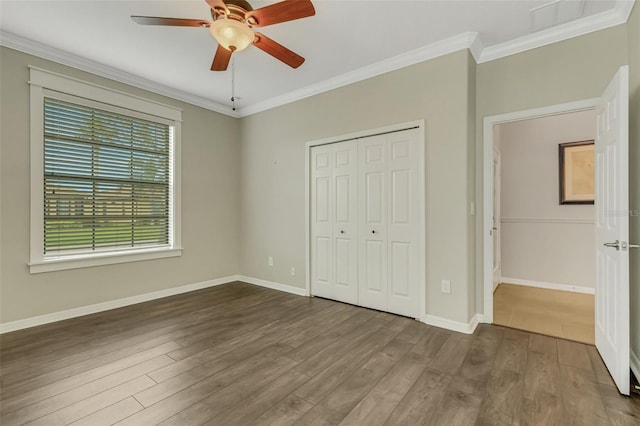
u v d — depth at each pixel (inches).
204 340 103.3
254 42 82.9
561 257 163.3
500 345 98.8
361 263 138.4
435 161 116.1
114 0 89.7
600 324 90.7
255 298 152.8
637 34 83.4
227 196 185.5
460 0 88.8
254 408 67.8
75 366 85.9
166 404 69.2
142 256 146.3
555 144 164.9
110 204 137.6
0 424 62.4
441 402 69.8
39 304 117.3
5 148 110.3
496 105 115.0
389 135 128.8
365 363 87.6
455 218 111.5
